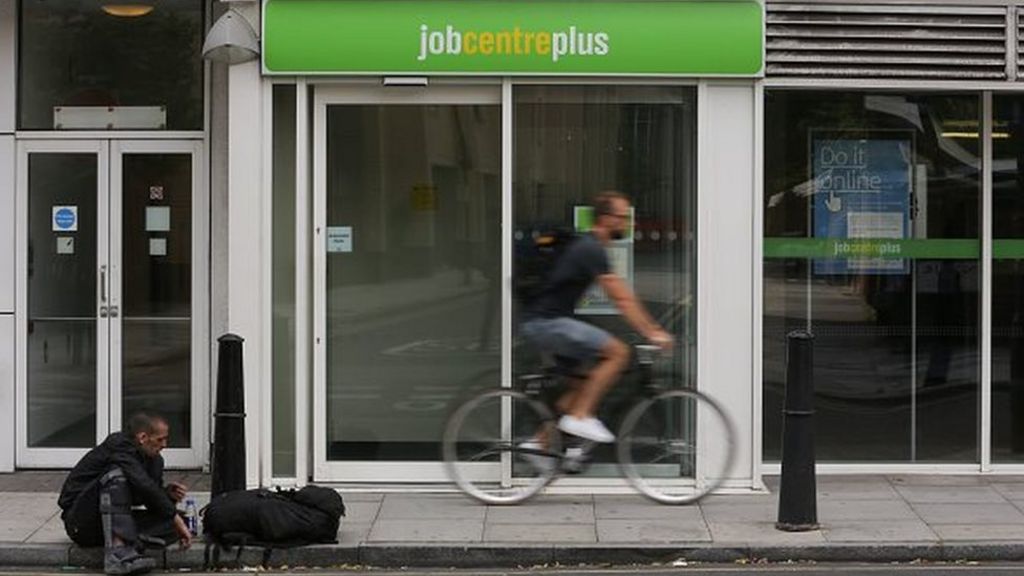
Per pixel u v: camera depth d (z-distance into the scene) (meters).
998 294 18.53
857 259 18.52
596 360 15.87
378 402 17.38
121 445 14.18
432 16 16.69
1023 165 18.41
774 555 14.32
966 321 18.58
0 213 18.61
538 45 16.69
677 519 15.57
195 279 18.67
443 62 16.69
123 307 18.75
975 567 14.09
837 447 18.58
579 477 16.95
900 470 18.44
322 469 17.22
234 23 16.33
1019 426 18.58
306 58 16.62
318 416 17.17
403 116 17.23
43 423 18.77
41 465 18.69
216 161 18.39
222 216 18.33
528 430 16.70
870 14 17.41
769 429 18.47
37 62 18.84
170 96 18.81
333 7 16.64
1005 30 17.44
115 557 13.90
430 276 17.39
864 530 14.99
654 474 16.73
